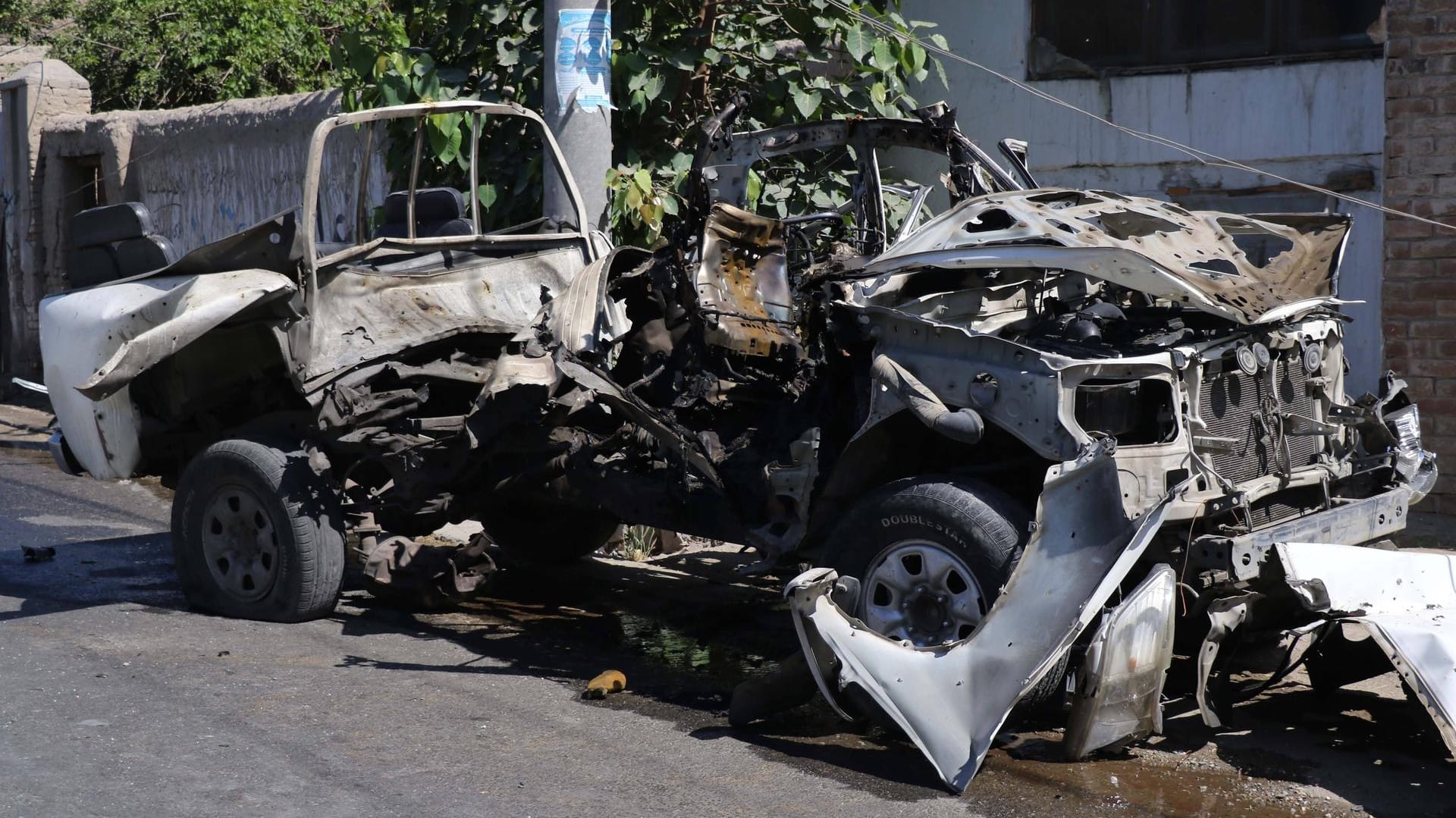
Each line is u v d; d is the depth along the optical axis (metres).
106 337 6.48
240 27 16.80
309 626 6.33
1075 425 4.71
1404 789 4.44
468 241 7.20
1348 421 5.59
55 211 15.27
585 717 5.11
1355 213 8.91
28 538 8.28
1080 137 9.86
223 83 16.78
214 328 6.21
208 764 4.48
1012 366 4.84
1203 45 9.40
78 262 7.38
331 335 6.36
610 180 8.55
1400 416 5.63
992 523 4.76
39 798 4.16
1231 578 4.57
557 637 6.30
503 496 6.52
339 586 6.40
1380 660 5.14
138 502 9.52
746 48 9.57
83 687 5.29
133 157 14.43
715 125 6.28
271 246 6.23
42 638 5.98
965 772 4.35
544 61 8.53
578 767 4.55
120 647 5.88
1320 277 5.68
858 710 4.82
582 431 6.38
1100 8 9.70
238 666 5.62
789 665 4.96
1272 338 5.19
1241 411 5.10
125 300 6.51
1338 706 5.30
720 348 6.02
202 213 13.70
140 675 5.45
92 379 5.79
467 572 6.69
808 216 6.73
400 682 5.49
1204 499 4.75
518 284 7.27
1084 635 4.51
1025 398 4.79
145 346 5.85
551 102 8.30
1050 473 4.54
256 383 6.61
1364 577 4.77
